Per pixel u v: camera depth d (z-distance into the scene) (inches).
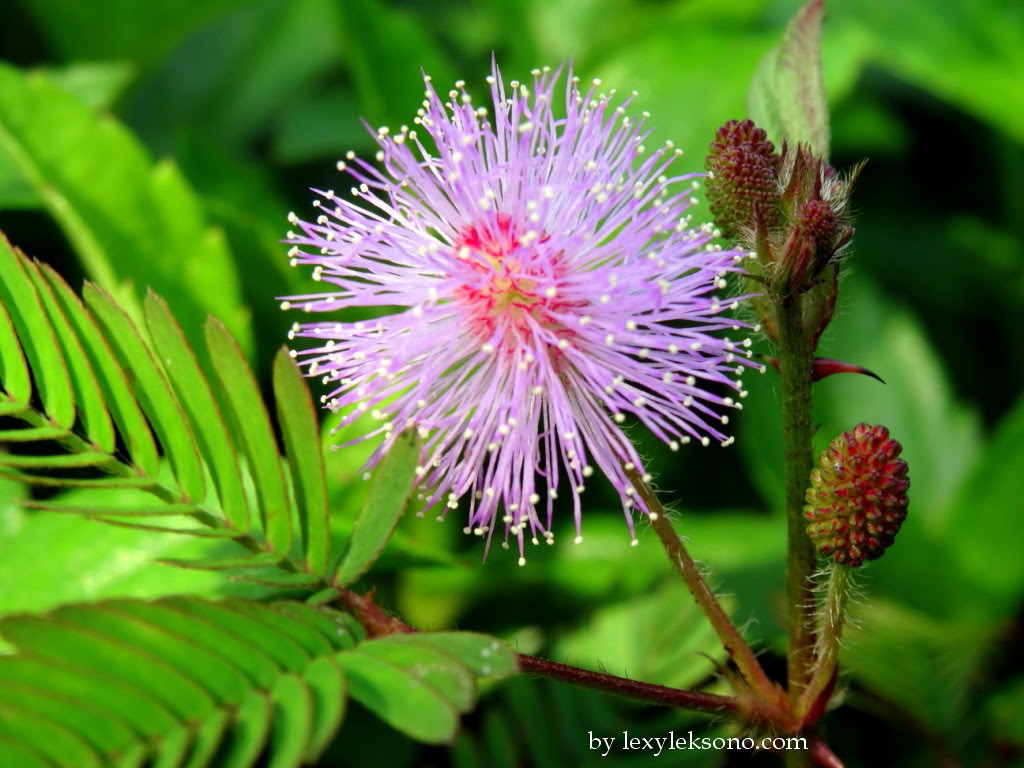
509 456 3.1
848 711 4.6
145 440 3.0
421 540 4.6
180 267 4.5
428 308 3.1
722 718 3.2
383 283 3.2
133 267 4.5
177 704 2.6
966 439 5.1
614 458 3.1
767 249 3.0
